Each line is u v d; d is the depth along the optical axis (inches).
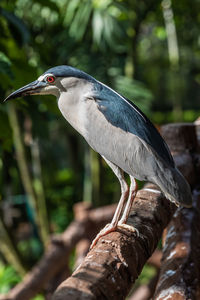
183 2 494.0
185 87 828.0
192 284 122.8
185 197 124.3
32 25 411.8
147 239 123.1
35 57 295.9
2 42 192.1
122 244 112.9
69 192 662.5
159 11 517.0
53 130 688.4
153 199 142.3
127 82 450.3
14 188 572.4
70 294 84.5
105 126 132.5
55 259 315.3
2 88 188.7
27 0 390.3
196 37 546.6
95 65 446.6
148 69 699.4
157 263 300.2
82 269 96.0
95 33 420.5
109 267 99.7
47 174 615.2
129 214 132.3
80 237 330.3
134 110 133.9
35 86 140.3
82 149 661.9
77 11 418.3
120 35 436.8
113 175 567.2
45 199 462.9
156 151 126.8
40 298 396.2
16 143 386.9
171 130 196.2
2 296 294.7
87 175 570.3
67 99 138.0
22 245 589.3
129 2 467.5
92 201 528.7
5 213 556.4
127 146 129.6
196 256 135.7
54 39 431.2
